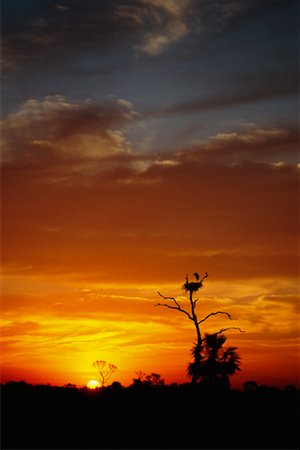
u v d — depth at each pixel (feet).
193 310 185.88
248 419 175.32
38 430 166.50
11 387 214.28
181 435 162.20
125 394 206.90
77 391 214.69
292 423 171.83
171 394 204.33
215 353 183.93
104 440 157.17
